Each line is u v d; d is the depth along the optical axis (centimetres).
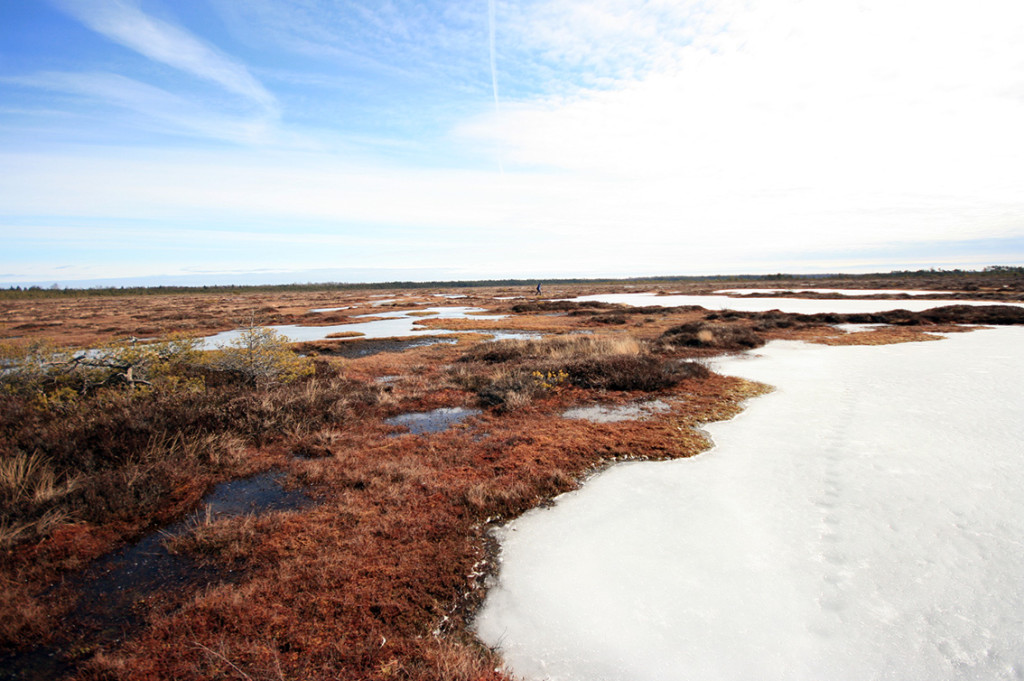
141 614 349
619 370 1105
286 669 298
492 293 7875
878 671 296
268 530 460
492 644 330
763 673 299
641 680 298
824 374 1173
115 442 621
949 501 502
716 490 554
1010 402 861
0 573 387
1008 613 339
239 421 737
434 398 1005
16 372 841
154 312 4162
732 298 4881
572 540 457
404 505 515
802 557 418
